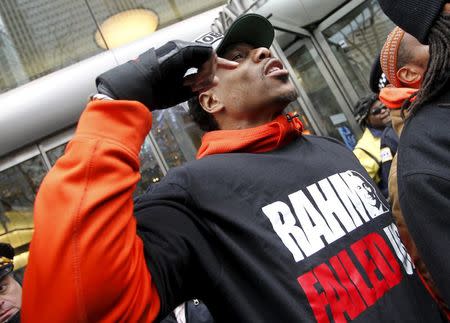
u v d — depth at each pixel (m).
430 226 0.68
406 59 1.04
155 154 3.25
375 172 2.10
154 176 3.24
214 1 3.78
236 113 0.93
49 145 3.23
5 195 3.23
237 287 0.65
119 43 3.72
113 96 0.64
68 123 3.21
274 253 0.65
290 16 3.22
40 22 3.71
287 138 0.87
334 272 0.67
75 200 0.53
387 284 0.71
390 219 0.85
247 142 0.80
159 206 0.69
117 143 0.59
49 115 3.12
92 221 0.52
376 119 2.22
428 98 0.72
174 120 3.28
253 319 0.63
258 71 0.91
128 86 0.64
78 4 3.74
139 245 0.59
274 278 0.64
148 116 0.65
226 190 0.71
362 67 3.42
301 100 3.12
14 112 3.05
